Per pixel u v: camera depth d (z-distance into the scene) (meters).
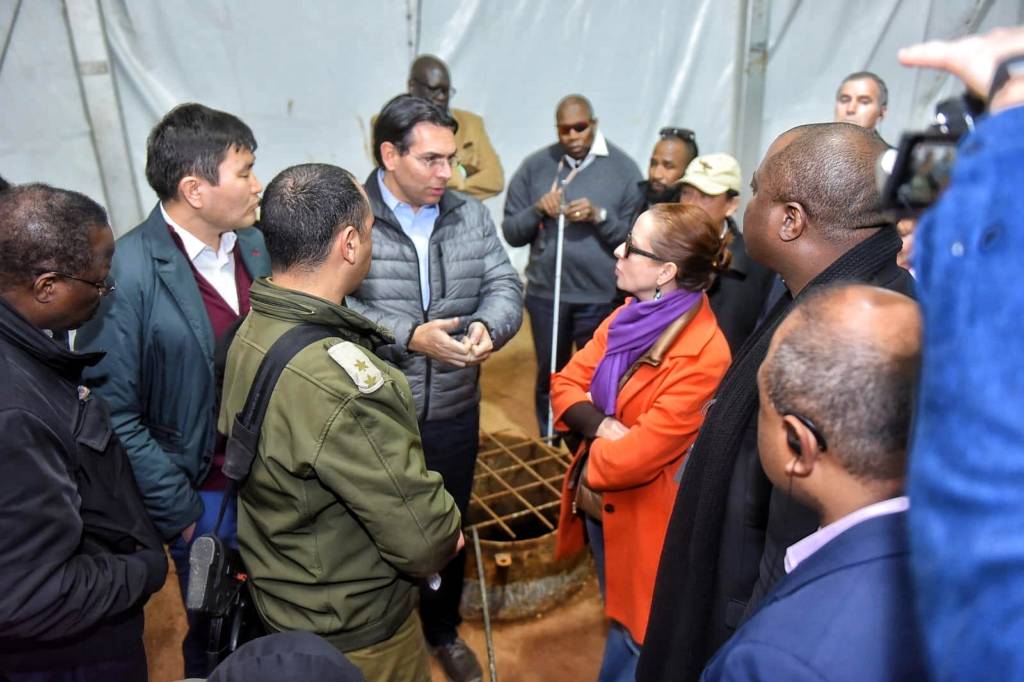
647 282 1.94
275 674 1.03
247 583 1.63
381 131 2.16
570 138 3.63
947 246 0.40
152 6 4.26
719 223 2.74
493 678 2.39
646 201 3.71
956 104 0.52
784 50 5.20
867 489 0.86
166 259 1.88
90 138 4.34
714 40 5.16
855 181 1.24
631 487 1.96
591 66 5.15
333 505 1.42
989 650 0.36
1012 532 0.35
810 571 0.85
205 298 2.02
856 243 1.27
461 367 2.16
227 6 4.39
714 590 1.43
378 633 1.54
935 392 0.40
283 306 1.40
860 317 0.86
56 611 1.27
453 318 2.20
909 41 5.22
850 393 0.83
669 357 1.91
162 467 1.87
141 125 4.50
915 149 0.54
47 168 4.30
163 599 2.88
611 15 5.02
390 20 4.71
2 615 1.21
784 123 5.43
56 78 4.17
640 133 5.39
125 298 1.82
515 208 3.92
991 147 0.40
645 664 1.63
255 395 1.37
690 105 5.34
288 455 1.34
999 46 0.48
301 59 4.66
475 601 2.73
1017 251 0.37
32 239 1.34
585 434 2.09
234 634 1.55
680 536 1.50
